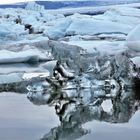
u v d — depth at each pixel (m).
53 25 43.12
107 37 33.56
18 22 48.34
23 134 7.16
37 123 8.12
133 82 14.83
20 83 15.72
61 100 11.68
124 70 15.07
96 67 15.73
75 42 27.41
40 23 48.97
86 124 8.07
